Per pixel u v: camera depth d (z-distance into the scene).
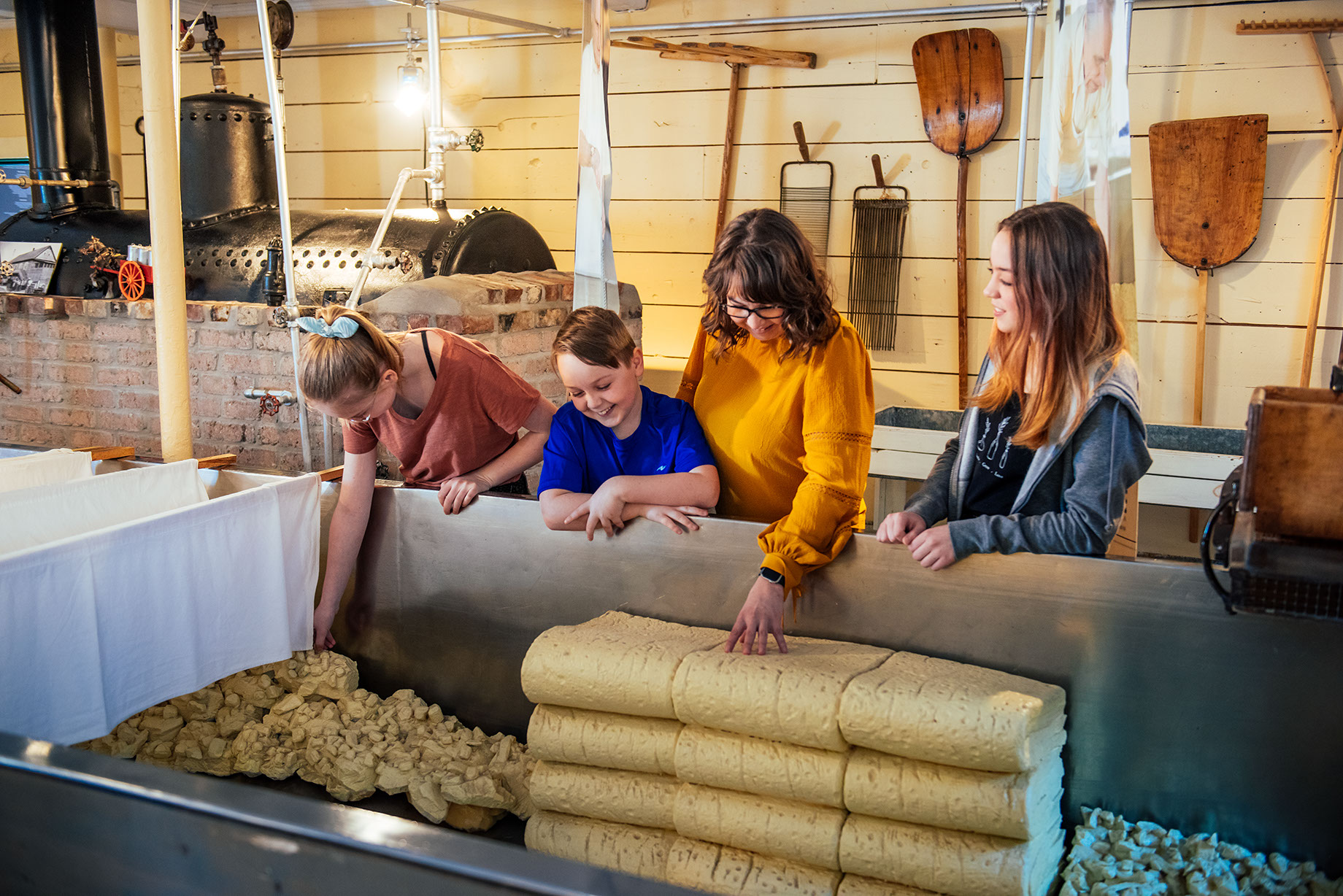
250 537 1.81
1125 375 1.43
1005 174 3.87
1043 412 1.43
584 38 2.63
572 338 1.63
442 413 1.94
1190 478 3.04
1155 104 3.64
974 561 1.56
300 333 2.86
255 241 3.58
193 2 4.71
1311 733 1.43
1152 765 1.52
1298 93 3.47
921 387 4.11
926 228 4.00
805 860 1.42
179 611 1.69
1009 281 1.43
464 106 4.69
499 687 1.95
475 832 1.73
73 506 1.77
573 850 1.58
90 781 0.95
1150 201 3.68
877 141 4.02
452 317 2.73
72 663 1.52
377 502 2.00
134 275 3.35
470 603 1.95
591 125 2.66
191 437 2.13
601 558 1.82
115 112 4.96
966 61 3.78
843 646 1.62
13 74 5.60
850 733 1.39
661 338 4.50
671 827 1.54
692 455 1.75
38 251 3.72
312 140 5.01
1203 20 3.54
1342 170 3.46
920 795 1.35
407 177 2.74
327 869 0.87
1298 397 1.09
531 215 4.66
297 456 2.99
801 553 1.56
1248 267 3.60
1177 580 1.46
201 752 1.84
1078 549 1.47
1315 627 1.40
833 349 1.59
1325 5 3.39
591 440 1.82
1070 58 2.21
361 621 2.05
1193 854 1.47
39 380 3.51
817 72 4.06
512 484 2.20
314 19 4.89
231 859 0.91
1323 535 1.07
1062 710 1.48
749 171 4.23
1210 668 1.46
